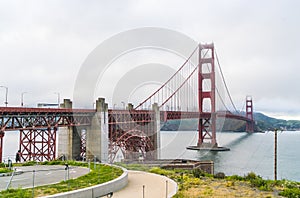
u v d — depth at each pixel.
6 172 22.50
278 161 70.25
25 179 20.34
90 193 17.73
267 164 65.81
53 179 20.39
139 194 19.16
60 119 43.16
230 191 22.39
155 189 20.69
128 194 19.12
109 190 19.28
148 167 32.47
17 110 34.94
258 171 57.22
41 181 19.67
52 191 16.86
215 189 22.92
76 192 16.88
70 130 46.59
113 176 21.53
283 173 55.56
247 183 26.12
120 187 20.59
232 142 110.19
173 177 26.83
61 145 46.88
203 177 29.11
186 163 40.56
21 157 42.03
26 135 43.28
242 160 68.25
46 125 40.31
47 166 26.56
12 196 15.58
